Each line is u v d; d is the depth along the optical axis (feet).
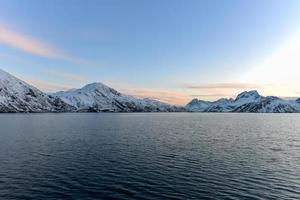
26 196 130.00
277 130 500.74
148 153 236.22
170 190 139.44
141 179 157.79
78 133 401.08
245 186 146.30
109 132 420.77
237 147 276.62
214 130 484.74
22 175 164.35
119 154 230.48
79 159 209.77
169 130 472.03
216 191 138.31
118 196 130.93
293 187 145.18
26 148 258.16
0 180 153.99
